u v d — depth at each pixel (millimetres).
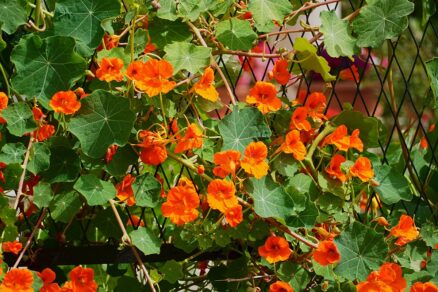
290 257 1977
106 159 1909
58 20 1915
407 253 1996
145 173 1927
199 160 1962
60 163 1904
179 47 1926
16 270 1812
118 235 2002
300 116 1949
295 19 2100
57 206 1927
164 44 1964
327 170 1973
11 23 1885
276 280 2004
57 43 1886
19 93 1880
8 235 1874
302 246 1956
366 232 1910
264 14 1962
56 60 1888
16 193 1885
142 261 2012
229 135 1899
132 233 1911
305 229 1950
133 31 1906
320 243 1898
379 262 1910
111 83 1940
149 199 1927
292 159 1948
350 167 1969
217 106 1961
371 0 1997
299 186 1960
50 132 1911
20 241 1989
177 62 1915
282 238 1918
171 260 1996
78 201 1933
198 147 1892
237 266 2012
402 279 1919
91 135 1880
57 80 1888
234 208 1869
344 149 1953
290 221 1936
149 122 1946
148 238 1922
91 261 2004
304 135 1999
